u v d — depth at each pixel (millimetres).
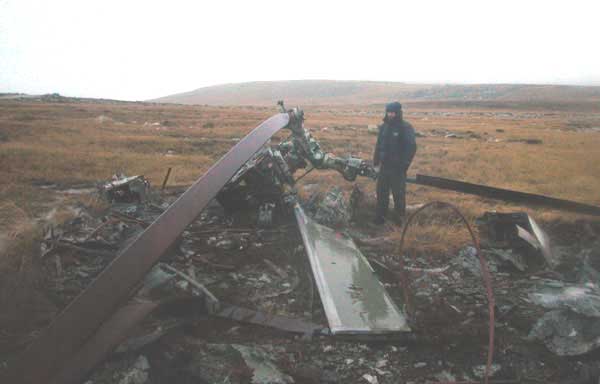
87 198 7270
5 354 3268
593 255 5594
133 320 2682
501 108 111250
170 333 3514
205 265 5008
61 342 2062
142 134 19266
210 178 3291
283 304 4348
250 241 5742
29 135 16078
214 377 3025
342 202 6734
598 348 3543
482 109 107125
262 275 4902
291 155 6520
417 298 4539
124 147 14617
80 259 4898
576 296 4148
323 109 98625
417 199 8430
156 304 2975
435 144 20141
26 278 4203
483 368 3428
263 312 4102
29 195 7461
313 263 4492
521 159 14742
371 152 15742
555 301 4227
